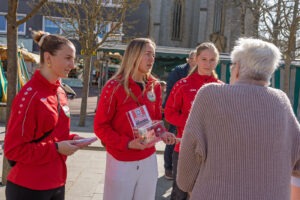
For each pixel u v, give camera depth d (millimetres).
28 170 2832
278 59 2523
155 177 3672
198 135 2371
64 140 2994
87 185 6141
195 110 2432
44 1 5398
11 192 2881
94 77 33969
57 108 2953
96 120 3455
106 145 3523
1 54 15047
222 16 45969
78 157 8008
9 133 2746
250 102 2328
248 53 2449
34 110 2758
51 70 2887
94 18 12758
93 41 12953
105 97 3404
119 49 17812
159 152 8852
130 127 3410
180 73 6148
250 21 33562
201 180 2391
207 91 2406
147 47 3434
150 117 3500
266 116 2316
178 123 4492
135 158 3449
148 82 3594
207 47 4516
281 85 16078
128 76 3412
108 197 3498
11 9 5414
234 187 2275
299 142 2492
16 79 5477
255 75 2443
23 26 35625
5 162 5703
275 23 13727
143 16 43438
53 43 2871
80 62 32000
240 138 2279
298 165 2566
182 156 2453
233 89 2377
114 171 3439
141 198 3594
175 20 48219
